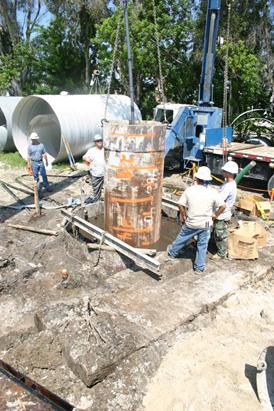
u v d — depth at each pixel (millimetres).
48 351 4133
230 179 6367
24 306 5199
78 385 3787
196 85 21250
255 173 11039
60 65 26500
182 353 4215
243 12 17906
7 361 4020
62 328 4348
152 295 5297
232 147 12156
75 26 24094
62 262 6070
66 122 13133
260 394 3420
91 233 6773
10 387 2404
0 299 5352
